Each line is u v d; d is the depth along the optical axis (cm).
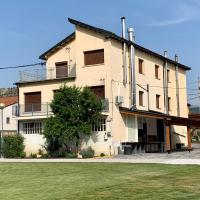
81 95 3259
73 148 3425
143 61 4159
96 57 3709
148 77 4228
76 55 3800
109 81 3612
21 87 4059
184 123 4138
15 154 3594
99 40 3694
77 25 3797
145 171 1838
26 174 1855
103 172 1842
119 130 3609
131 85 3866
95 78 3688
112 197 1138
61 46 4031
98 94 3672
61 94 3281
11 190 1333
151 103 4253
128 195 1166
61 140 3428
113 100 3612
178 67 4975
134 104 3825
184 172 1747
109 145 3488
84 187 1348
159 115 3959
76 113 3219
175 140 4666
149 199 1093
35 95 3988
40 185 1437
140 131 3934
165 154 3372
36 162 2645
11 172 1975
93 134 3472
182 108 5028
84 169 2022
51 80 3891
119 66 3756
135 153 3653
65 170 1995
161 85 4491
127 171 1861
